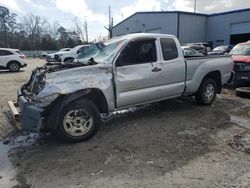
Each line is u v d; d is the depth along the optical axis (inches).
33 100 187.5
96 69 199.5
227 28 1364.4
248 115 260.4
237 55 437.7
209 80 286.7
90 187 138.8
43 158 172.6
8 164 166.9
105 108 207.3
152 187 136.9
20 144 197.8
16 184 144.0
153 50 233.3
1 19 3196.4
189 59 260.7
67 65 204.7
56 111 182.7
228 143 191.2
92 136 201.6
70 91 185.2
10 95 369.1
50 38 2987.2
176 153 174.7
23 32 3302.2
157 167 156.8
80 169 156.9
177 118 247.8
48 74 187.5
